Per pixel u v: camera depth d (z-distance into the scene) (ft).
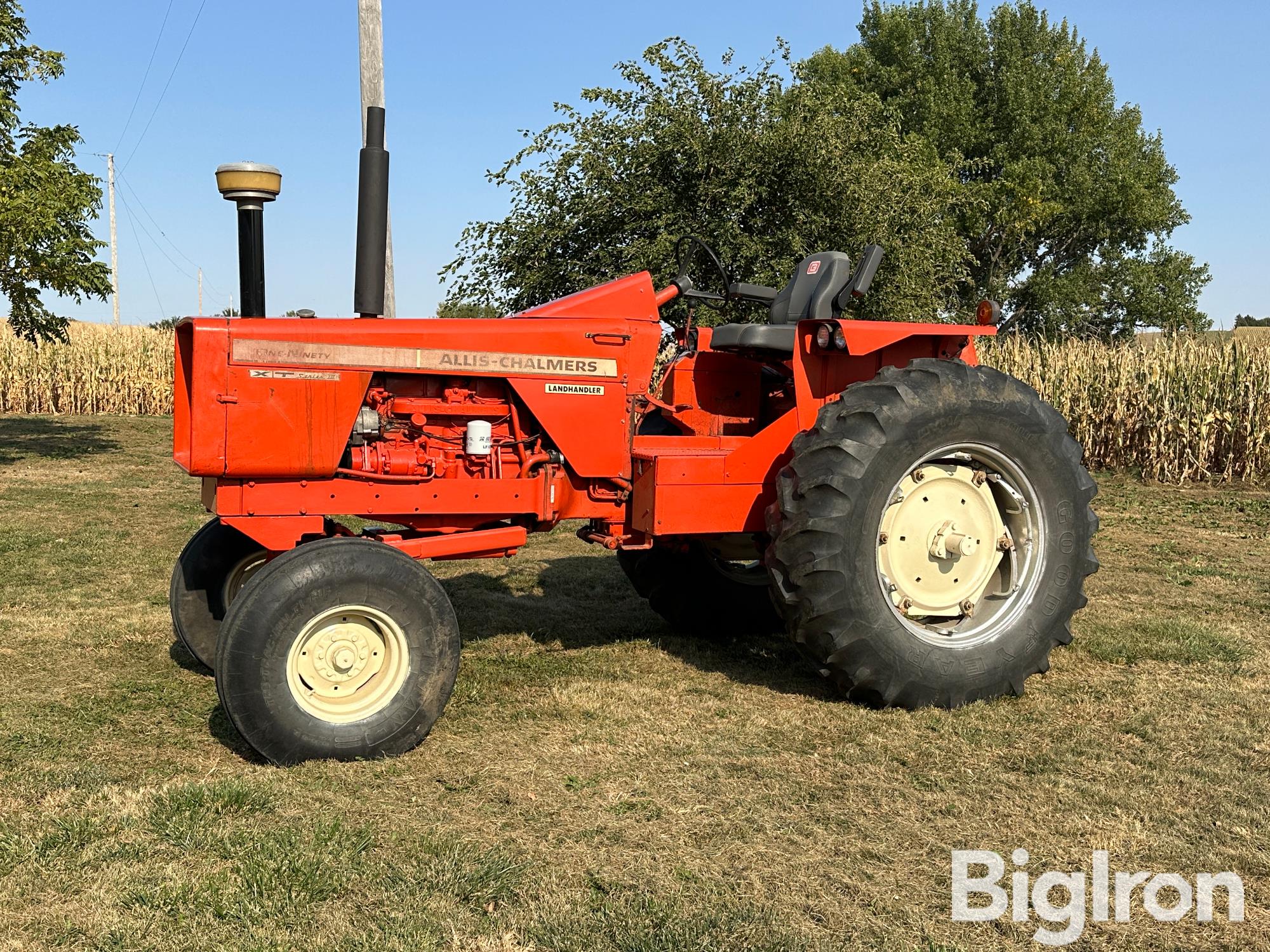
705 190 32.96
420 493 12.16
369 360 11.64
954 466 12.96
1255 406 33.68
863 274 13.91
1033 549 13.12
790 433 13.43
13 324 39.09
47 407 61.87
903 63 94.43
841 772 10.46
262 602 10.33
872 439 11.97
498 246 34.94
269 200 12.10
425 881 8.14
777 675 14.01
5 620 16.49
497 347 12.28
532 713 12.28
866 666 12.10
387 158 12.48
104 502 29.27
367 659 10.99
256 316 12.07
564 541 24.53
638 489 13.14
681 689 13.29
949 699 12.46
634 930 7.47
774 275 32.50
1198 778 10.28
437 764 10.67
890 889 8.14
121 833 8.98
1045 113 89.04
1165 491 32.81
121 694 13.08
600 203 33.19
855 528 11.87
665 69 34.32
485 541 12.38
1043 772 10.48
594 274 33.96
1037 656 12.92
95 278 39.01
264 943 7.26
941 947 7.31
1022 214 83.05
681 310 31.99
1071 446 13.23
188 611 13.64
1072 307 86.17
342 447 11.58
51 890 7.99
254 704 10.31
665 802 9.75
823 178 33.32
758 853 8.71
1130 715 12.14
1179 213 94.84
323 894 7.94
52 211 36.37
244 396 11.13
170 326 69.97
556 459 12.91
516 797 9.84
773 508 12.56
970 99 89.51
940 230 37.86
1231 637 15.53
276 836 8.86
